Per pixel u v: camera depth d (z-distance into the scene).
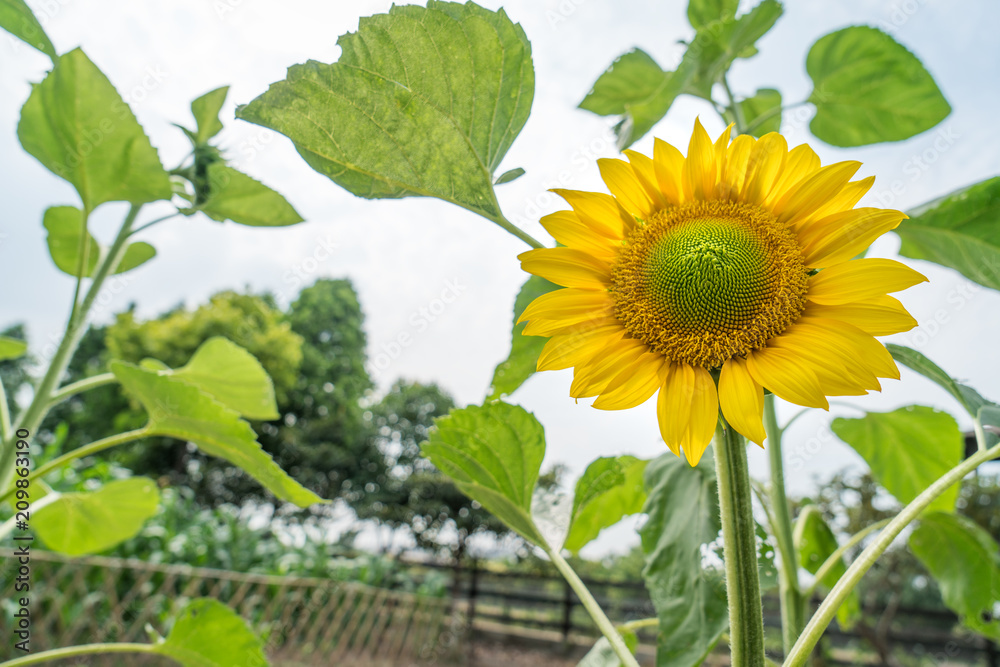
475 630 3.88
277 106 0.34
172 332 5.49
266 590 2.27
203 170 0.51
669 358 0.31
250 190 0.52
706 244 0.30
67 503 0.67
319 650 2.31
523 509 0.41
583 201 0.32
